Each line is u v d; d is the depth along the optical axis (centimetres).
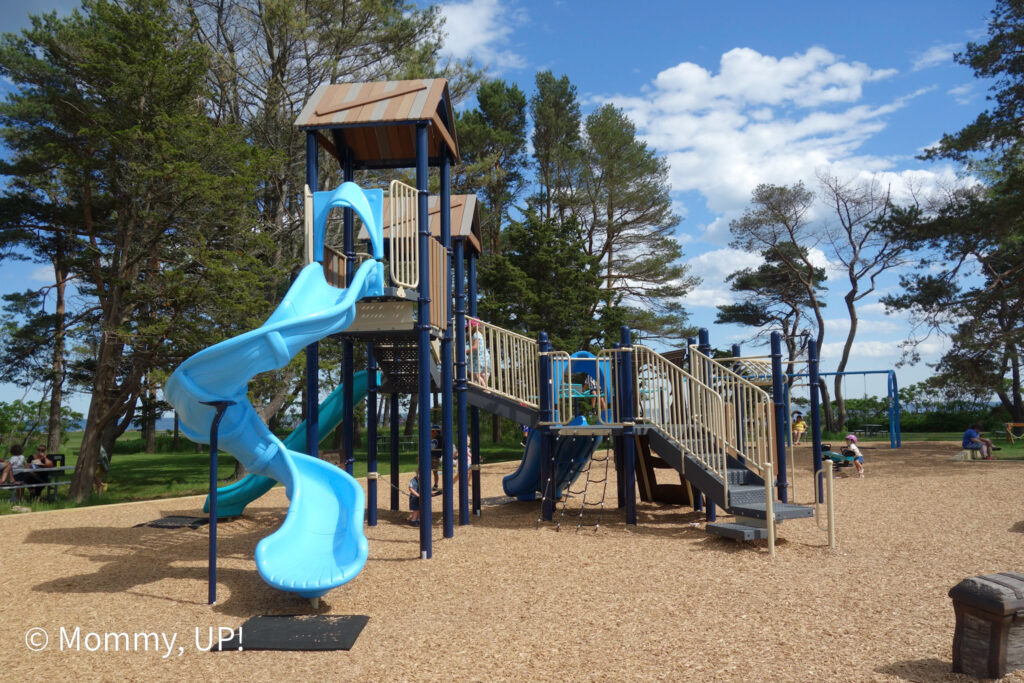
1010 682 407
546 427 1091
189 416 729
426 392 891
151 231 1633
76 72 1709
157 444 4444
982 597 414
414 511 1109
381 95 1003
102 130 1546
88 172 1644
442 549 900
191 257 1611
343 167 1162
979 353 2238
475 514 1190
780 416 1042
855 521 977
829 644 495
